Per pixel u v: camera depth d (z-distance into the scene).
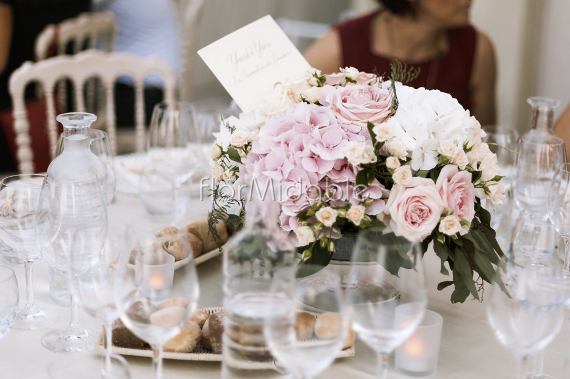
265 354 1.11
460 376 1.19
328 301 1.20
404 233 1.20
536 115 1.84
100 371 1.14
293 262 1.03
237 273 1.07
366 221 1.20
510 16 3.69
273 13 5.63
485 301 1.45
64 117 1.47
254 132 1.28
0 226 1.28
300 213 1.22
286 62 1.49
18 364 1.18
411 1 2.87
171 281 1.03
